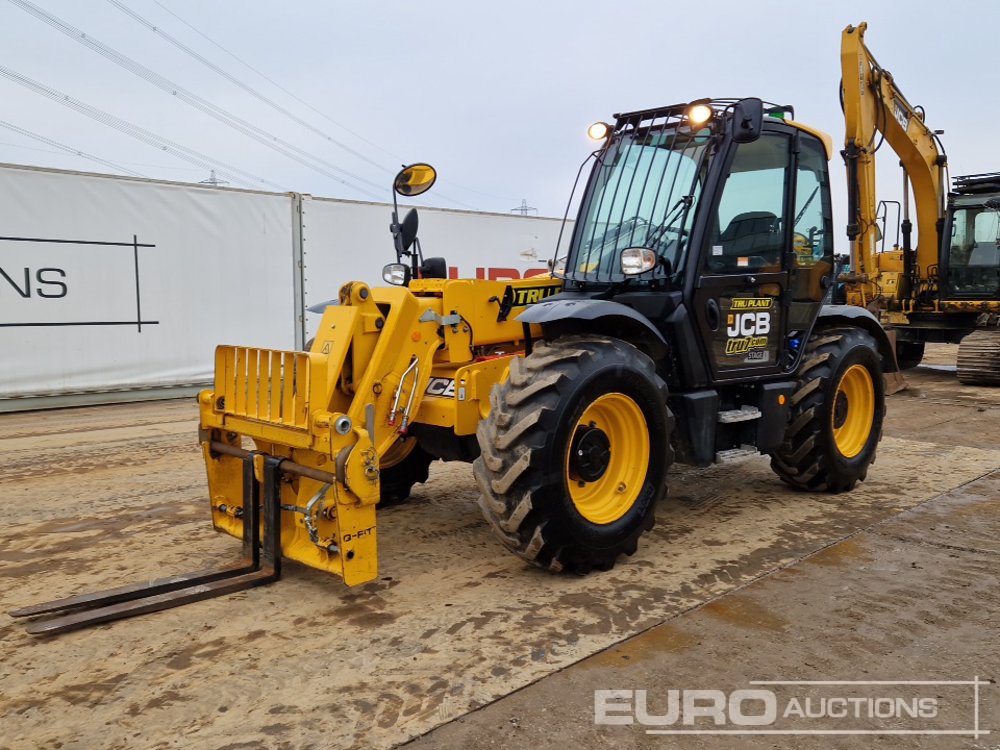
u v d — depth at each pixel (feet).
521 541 10.32
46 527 13.46
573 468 10.83
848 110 28.68
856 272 29.73
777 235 13.83
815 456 14.88
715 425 12.87
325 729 7.20
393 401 11.31
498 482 10.11
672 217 12.66
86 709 7.60
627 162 13.53
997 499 14.90
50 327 26.27
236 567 10.98
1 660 8.63
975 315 33.91
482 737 7.07
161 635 9.18
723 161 12.37
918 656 8.63
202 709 7.56
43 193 25.77
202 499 15.21
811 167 14.78
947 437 21.08
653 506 11.57
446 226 35.78
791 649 8.79
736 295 13.08
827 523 13.53
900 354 37.70
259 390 10.79
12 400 25.80
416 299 11.52
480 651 8.71
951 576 10.96
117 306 27.58
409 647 8.81
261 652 8.72
